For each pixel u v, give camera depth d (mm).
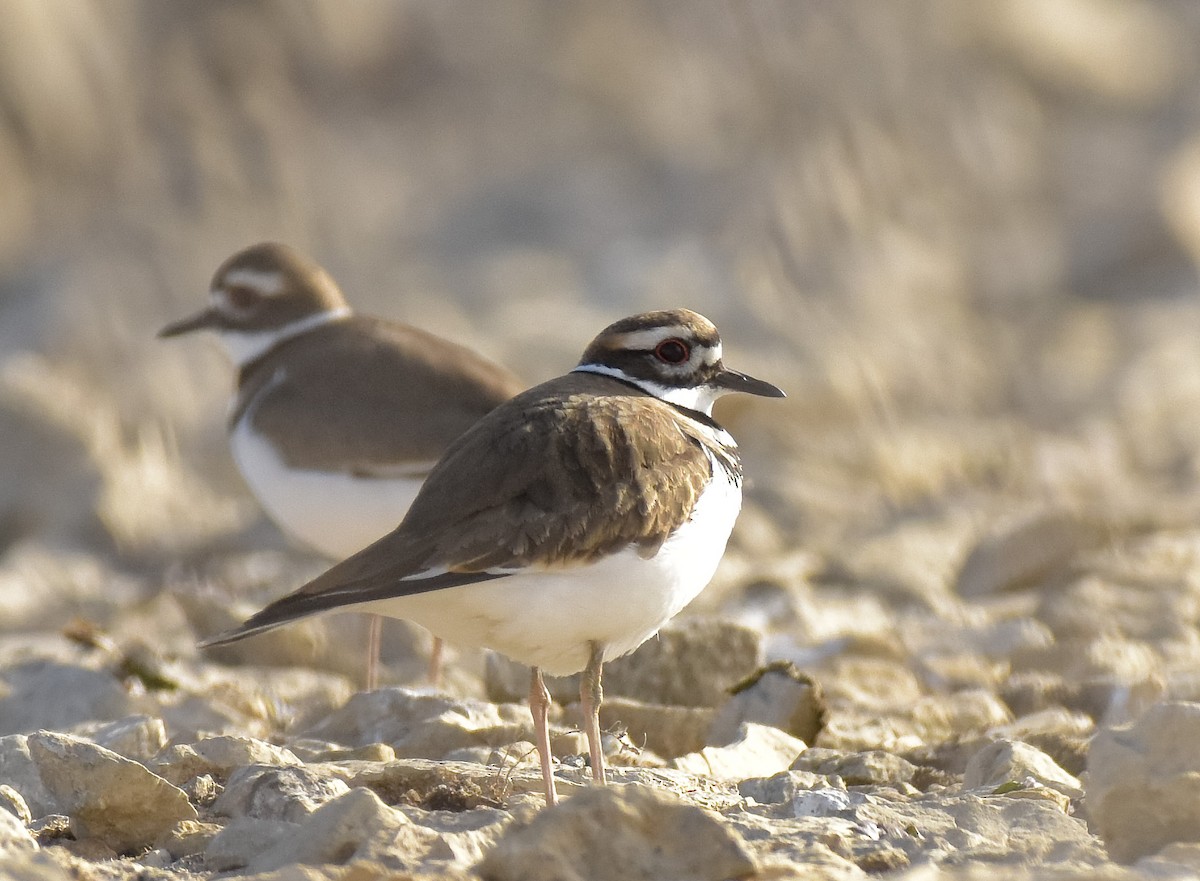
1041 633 11633
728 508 7770
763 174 25375
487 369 11383
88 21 27297
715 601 12945
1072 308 23969
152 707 9984
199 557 15641
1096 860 6441
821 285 22969
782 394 8484
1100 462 17781
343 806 6375
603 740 8734
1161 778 6344
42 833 6953
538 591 7109
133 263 23859
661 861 5996
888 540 14820
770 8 26172
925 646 11625
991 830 6969
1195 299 23922
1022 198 26484
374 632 10977
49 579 15000
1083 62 29984
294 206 25594
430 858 6219
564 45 32469
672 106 29547
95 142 26969
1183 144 27812
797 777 7742
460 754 8422
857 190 24562
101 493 16453
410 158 29500
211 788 7609
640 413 7629
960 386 20469
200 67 27594
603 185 27891
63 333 21719
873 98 25656
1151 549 13641
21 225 25797
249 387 12133
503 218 27219
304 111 29312
